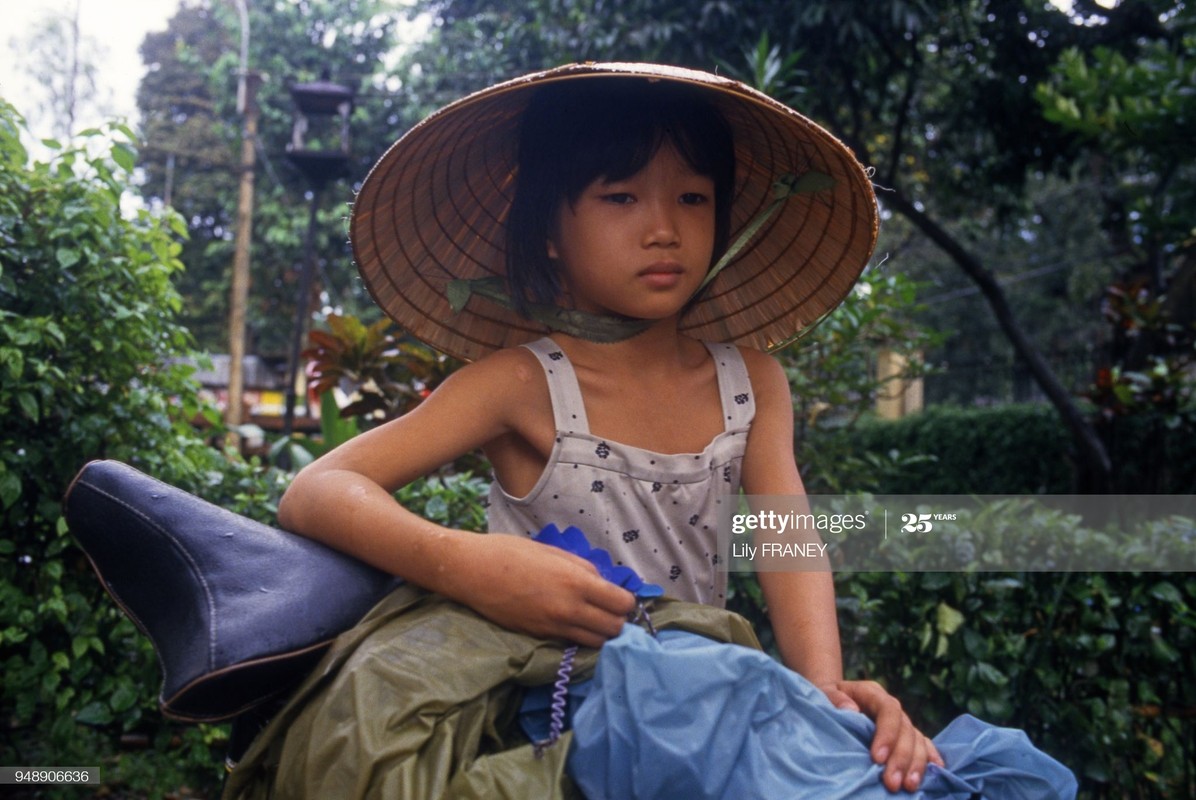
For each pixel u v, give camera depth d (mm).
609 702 943
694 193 1272
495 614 1074
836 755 1011
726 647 992
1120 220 8703
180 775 2594
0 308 2449
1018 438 9812
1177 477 5812
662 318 1332
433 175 1376
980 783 1076
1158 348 6035
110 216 2539
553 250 1351
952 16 7871
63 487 2479
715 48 6238
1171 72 5000
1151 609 2500
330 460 1234
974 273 6805
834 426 3357
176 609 1128
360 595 1170
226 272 18766
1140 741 2512
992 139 9172
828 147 1318
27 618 2371
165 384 2795
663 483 1297
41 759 2652
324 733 979
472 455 2775
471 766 962
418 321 1482
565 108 1274
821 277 1535
